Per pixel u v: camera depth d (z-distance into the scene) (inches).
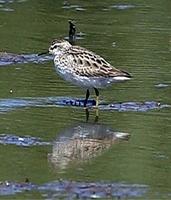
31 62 850.8
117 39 961.5
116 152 592.4
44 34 976.9
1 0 1154.0
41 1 1154.0
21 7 1116.5
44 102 714.8
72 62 728.3
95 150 594.2
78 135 628.7
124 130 645.3
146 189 516.7
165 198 502.3
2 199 492.1
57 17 1073.5
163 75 807.7
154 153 590.9
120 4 1159.6
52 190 508.4
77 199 494.6
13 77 786.8
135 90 760.3
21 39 946.7
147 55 884.6
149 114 690.2
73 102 720.3
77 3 1160.2
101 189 512.4
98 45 928.3
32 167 551.8
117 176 540.4
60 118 673.0
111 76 719.1
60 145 601.3
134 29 1016.2
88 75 719.7
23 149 589.3
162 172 550.3
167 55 885.2
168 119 675.4
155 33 994.7
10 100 714.2
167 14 1101.7
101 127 653.3
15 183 519.8
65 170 548.7
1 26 1007.0
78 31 1001.5
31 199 493.4
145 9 1130.0
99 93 750.5
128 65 839.7
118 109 705.6
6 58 860.6
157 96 743.1
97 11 1119.0
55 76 796.6
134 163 566.9
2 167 550.9
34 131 634.2
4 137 615.8
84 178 534.0
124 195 504.7
